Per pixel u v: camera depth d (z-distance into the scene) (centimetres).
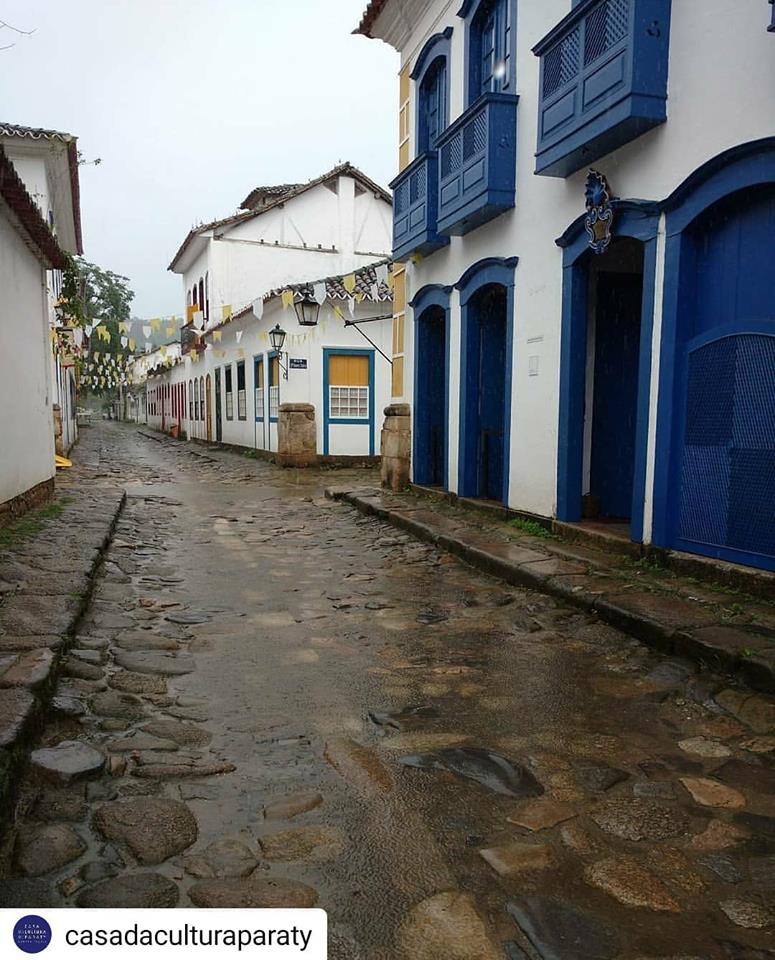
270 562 746
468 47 955
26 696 335
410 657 459
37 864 240
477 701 390
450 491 1061
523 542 755
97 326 1476
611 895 232
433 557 759
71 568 607
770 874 243
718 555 571
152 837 258
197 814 276
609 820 275
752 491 540
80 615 501
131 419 6644
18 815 270
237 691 400
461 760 322
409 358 1220
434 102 1124
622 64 600
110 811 274
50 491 1086
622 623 497
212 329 2375
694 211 572
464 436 1014
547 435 811
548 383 806
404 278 1242
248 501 1223
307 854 252
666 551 614
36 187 1520
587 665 445
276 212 2347
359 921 220
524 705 385
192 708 376
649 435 633
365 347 1838
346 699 392
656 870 245
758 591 523
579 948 209
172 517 1047
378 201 2406
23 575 580
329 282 1739
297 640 492
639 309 813
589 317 797
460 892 233
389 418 1270
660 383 615
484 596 609
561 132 691
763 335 525
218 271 2362
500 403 1016
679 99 587
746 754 330
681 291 592
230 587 638
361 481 1538
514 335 872
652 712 377
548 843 260
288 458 1814
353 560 758
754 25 518
